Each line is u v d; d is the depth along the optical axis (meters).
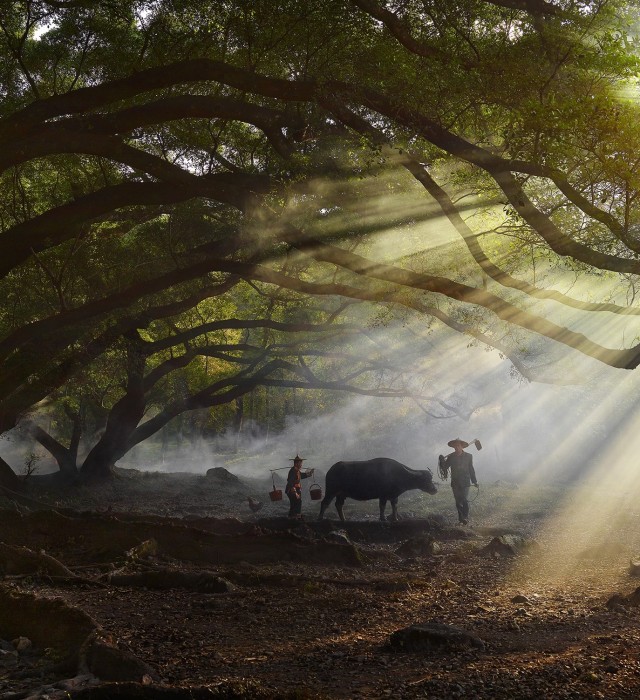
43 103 17.41
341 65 15.84
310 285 19.09
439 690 6.41
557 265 18.50
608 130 10.78
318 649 8.11
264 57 17.52
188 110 17.36
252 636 8.77
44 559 12.40
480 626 9.12
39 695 5.96
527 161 12.42
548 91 12.83
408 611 10.20
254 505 26.44
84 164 24.30
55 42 20.86
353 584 12.02
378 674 7.05
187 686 6.40
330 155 18.42
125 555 13.89
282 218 19.11
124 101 20.16
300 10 15.89
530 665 7.16
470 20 13.83
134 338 30.83
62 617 8.16
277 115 17.62
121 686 6.00
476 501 27.16
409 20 14.48
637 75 10.91
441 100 14.00
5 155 17.03
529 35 13.08
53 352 24.73
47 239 21.84
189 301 27.69
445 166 16.92
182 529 15.27
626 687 6.36
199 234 25.67
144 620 9.57
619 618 9.29
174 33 18.39
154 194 19.84
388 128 15.51
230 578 12.27
